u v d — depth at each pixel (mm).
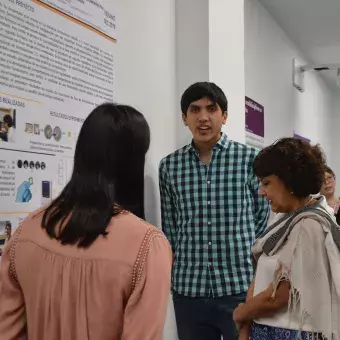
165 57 2561
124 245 905
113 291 887
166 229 2254
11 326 983
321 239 1272
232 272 2051
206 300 2057
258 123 4191
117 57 2127
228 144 2139
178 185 2150
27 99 1590
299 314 1272
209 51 2619
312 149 1371
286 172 1343
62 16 1765
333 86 7469
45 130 1677
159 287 907
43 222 973
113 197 962
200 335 2100
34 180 1624
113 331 899
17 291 1000
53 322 910
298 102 5699
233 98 2904
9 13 1505
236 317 1426
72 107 1824
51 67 1705
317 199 1395
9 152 1512
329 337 1234
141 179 1009
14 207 1533
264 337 1342
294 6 4422
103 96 2020
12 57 1520
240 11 3047
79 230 914
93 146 965
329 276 1267
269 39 4609
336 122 7688
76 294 896
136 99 2277
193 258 2092
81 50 1876
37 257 943
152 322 888
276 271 1301
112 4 2094
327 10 4516
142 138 996
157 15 2494
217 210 2078
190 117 2109
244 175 2086
